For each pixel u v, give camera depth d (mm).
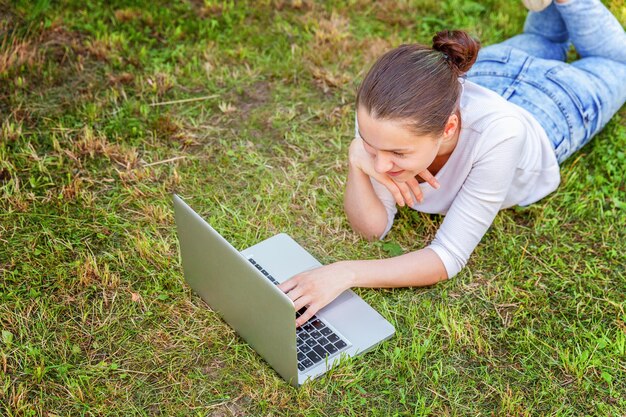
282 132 3541
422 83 2244
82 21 4188
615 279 2834
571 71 3178
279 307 2168
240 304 2410
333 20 4293
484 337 2605
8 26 4102
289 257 2828
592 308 2703
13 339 2559
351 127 3572
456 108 2389
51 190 3164
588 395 2412
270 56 4039
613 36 3293
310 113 3666
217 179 3271
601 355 2521
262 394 2367
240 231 3002
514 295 2740
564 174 3268
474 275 2842
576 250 2947
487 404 2383
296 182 3252
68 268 2822
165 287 2766
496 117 2531
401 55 2295
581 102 3119
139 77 3812
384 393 2396
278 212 3104
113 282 2752
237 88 3805
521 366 2506
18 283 2762
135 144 3432
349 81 3879
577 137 3145
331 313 2596
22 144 3393
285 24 4281
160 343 2553
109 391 2387
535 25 3578
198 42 4137
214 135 3525
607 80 3242
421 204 2936
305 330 2518
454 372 2473
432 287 2777
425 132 2268
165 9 4301
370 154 2492
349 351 2479
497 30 4277
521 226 3051
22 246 2912
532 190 3053
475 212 2615
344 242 2963
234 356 2490
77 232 2980
